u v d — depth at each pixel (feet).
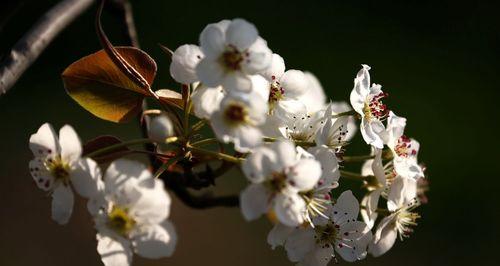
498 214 3.60
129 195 1.71
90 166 1.72
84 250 3.07
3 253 3.00
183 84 1.79
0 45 3.88
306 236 1.80
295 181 1.73
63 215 1.75
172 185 1.91
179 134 1.82
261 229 3.29
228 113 1.73
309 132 1.83
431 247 3.37
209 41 1.75
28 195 3.22
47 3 4.00
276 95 1.83
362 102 1.87
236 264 3.17
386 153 1.90
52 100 3.71
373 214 1.89
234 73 1.74
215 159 1.84
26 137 3.51
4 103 3.63
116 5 2.02
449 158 3.83
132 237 1.72
